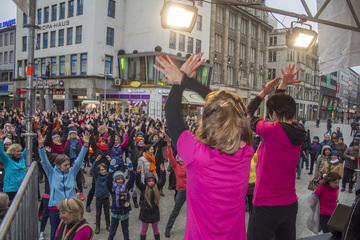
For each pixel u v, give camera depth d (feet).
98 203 18.15
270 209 7.47
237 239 4.19
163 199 24.91
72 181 15.70
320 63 15.87
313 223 15.42
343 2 13.64
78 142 28.17
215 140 3.98
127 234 15.85
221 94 4.36
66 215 10.27
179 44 111.86
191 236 4.18
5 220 4.92
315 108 222.89
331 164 22.13
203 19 118.11
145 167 21.43
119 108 119.85
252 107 8.15
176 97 4.50
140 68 111.14
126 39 117.80
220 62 129.80
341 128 135.85
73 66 117.60
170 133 4.47
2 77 161.68
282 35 181.78
